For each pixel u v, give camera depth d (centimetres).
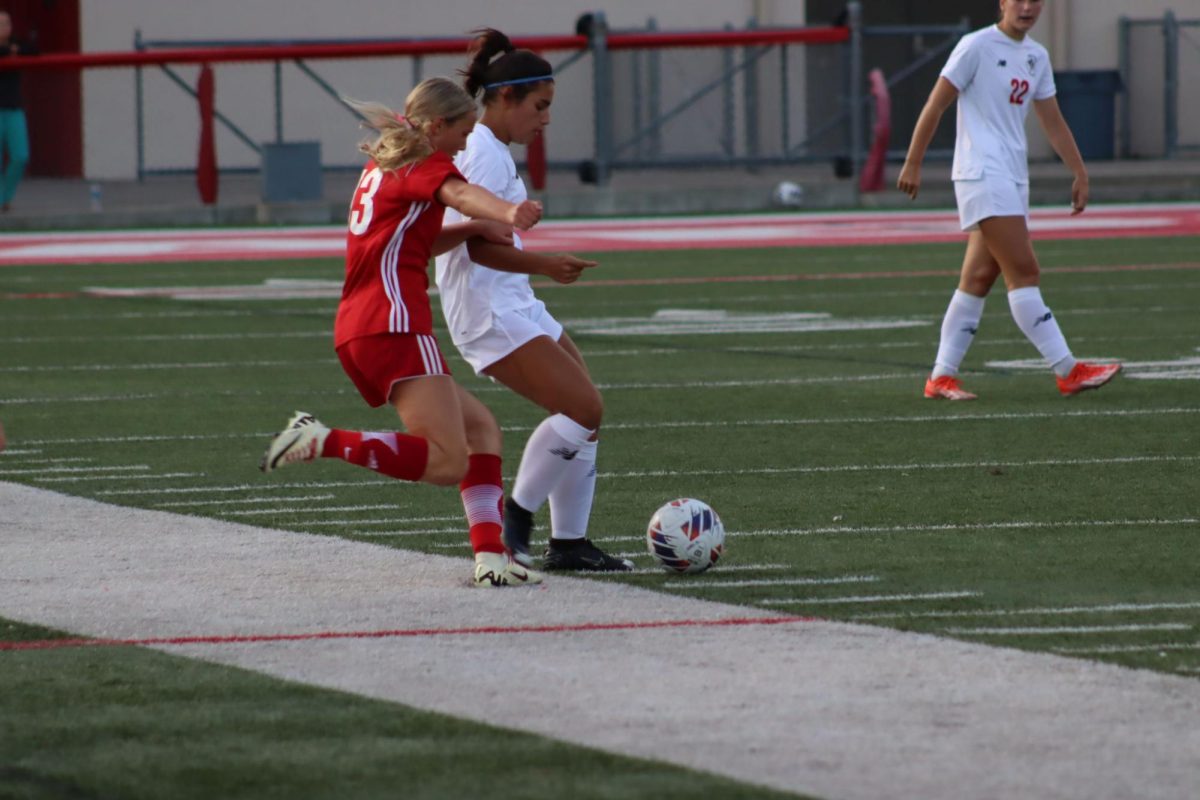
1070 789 1697
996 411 4256
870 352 5456
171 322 6462
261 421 4231
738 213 11944
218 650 2233
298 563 2736
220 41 13362
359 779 1752
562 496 2675
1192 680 2055
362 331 2484
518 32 14425
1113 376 4384
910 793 1689
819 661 2145
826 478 3431
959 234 10062
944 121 14388
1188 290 7019
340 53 11788
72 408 4462
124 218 11419
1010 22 4338
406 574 2656
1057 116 4453
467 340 2650
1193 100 15188
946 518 3036
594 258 8888
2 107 11138
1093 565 2672
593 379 4928
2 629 2345
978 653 2173
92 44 13838
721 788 1708
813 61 12275
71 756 1831
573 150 12531
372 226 2472
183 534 2959
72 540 2912
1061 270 7838
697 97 12306
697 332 6009
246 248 9794
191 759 1817
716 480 3431
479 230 2547
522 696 2019
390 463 2455
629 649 2211
